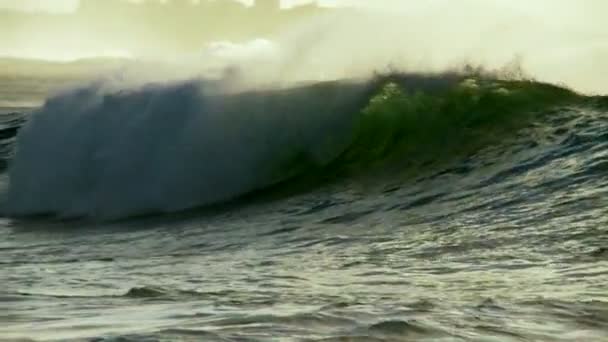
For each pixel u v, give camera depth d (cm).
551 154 6091
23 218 7369
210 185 7131
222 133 7319
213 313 3008
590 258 4003
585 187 5334
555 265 3916
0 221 7256
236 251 5050
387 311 2938
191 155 7294
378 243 4762
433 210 5431
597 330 2738
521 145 6412
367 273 3994
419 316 2859
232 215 6406
